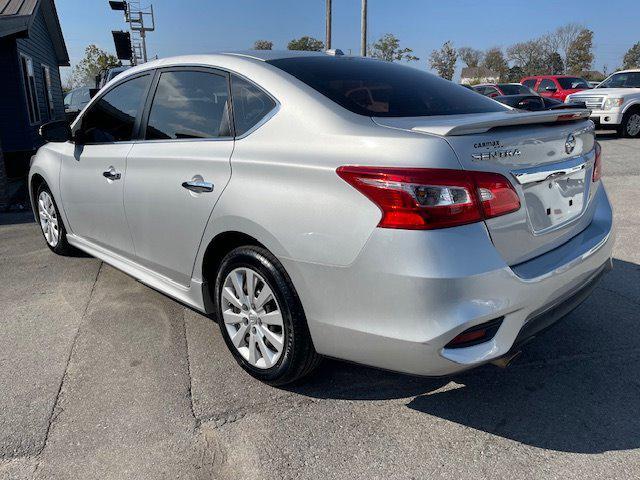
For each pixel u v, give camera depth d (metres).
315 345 2.61
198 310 3.30
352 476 2.29
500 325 2.33
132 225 3.65
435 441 2.50
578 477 2.25
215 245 3.05
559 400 2.79
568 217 2.79
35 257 5.29
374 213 2.28
